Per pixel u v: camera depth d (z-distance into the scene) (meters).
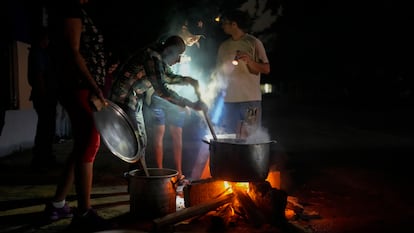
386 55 26.91
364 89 31.45
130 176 4.18
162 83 4.27
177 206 4.64
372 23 26.17
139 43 16.08
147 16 15.51
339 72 33.62
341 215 4.41
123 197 5.02
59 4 3.62
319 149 9.71
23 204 4.67
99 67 4.02
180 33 5.24
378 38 26.36
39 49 6.36
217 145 4.14
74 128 3.82
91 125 3.79
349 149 9.74
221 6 13.58
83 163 3.80
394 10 24.75
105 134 3.92
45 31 6.34
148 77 4.29
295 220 4.20
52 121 6.61
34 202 4.76
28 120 9.38
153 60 4.28
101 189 5.41
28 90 9.75
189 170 6.65
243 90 5.44
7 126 8.31
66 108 3.84
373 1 25.73
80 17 3.62
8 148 8.34
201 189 4.31
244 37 5.52
